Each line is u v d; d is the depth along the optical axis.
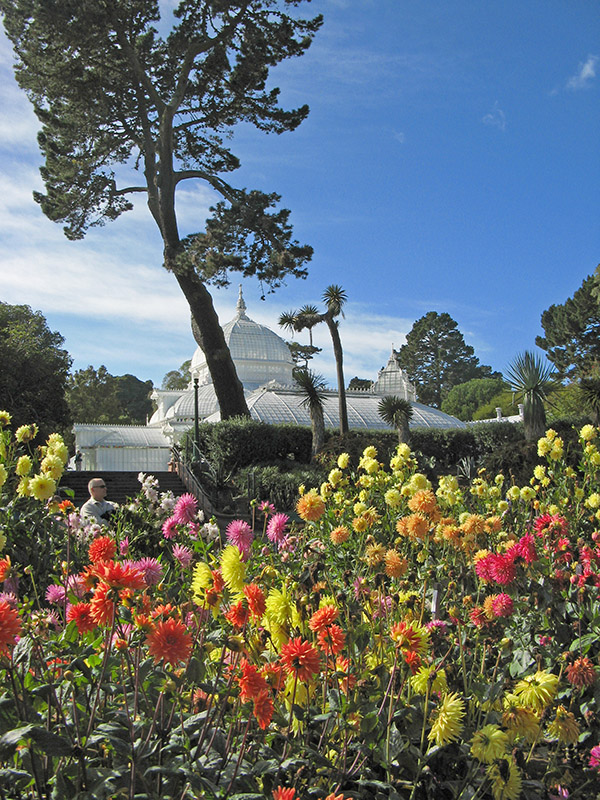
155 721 2.02
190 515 4.27
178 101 24.34
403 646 2.35
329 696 2.49
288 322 23.64
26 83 24.52
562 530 4.47
